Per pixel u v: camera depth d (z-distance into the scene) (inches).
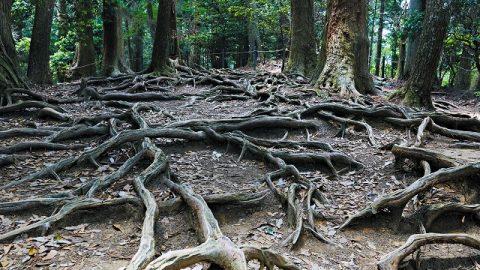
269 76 583.2
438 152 246.5
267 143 292.8
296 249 169.6
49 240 155.5
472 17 490.3
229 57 1248.2
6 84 403.5
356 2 473.7
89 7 645.3
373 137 314.0
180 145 290.0
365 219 192.7
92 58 790.5
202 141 294.4
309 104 398.0
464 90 638.5
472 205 197.2
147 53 1371.8
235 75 645.9
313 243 176.7
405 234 190.2
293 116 349.1
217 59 1228.5
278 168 246.2
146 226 153.6
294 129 337.7
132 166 226.4
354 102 409.4
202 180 234.8
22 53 857.5
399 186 236.4
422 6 676.7
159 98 484.4
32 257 145.7
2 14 490.3
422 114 343.6
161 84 582.2
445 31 398.9
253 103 460.4
